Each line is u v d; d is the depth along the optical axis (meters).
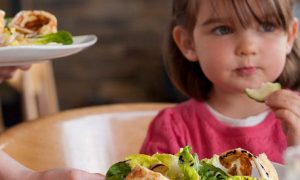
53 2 2.14
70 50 0.70
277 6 0.72
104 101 2.21
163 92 2.20
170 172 0.45
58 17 2.16
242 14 0.71
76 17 2.17
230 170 0.47
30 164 0.85
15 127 0.87
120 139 0.92
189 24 0.79
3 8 2.02
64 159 0.87
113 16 2.18
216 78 0.75
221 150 0.79
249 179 0.45
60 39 0.75
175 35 0.82
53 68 2.20
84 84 2.22
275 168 0.50
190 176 0.44
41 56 0.68
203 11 0.75
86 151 0.89
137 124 0.93
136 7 2.17
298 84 0.83
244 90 0.72
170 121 0.80
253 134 0.79
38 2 2.13
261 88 0.70
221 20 0.73
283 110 0.67
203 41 0.76
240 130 0.79
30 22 0.81
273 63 0.73
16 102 1.92
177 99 1.98
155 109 0.95
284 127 0.69
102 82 2.21
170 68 0.85
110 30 2.19
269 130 0.80
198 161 0.46
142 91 2.21
